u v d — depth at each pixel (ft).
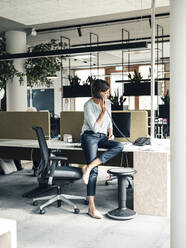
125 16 22.76
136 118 14.24
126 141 14.40
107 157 11.40
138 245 9.01
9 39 25.41
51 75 25.90
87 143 11.52
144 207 11.67
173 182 5.29
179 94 5.15
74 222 10.90
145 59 40.42
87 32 27.40
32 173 19.07
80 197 12.78
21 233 9.95
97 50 14.21
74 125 15.07
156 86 23.08
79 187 15.69
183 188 5.14
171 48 5.29
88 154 11.50
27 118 16.53
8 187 15.80
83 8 16.65
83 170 11.51
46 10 16.92
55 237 9.64
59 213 11.85
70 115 15.15
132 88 21.65
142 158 11.55
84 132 11.82
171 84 5.30
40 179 11.87
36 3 15.74
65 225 10.62
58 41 30.73
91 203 11.46
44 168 11.54
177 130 5.19
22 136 16.67
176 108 5.19
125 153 13.02
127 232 9.99
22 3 15.75
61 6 16.30
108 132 12.67
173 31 5.23
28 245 9.05
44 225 10.64
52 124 18.39
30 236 9.71
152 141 12.64
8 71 23.65
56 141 14.90
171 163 5.33
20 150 15.35
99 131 11.74
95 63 43.42
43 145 11.55
